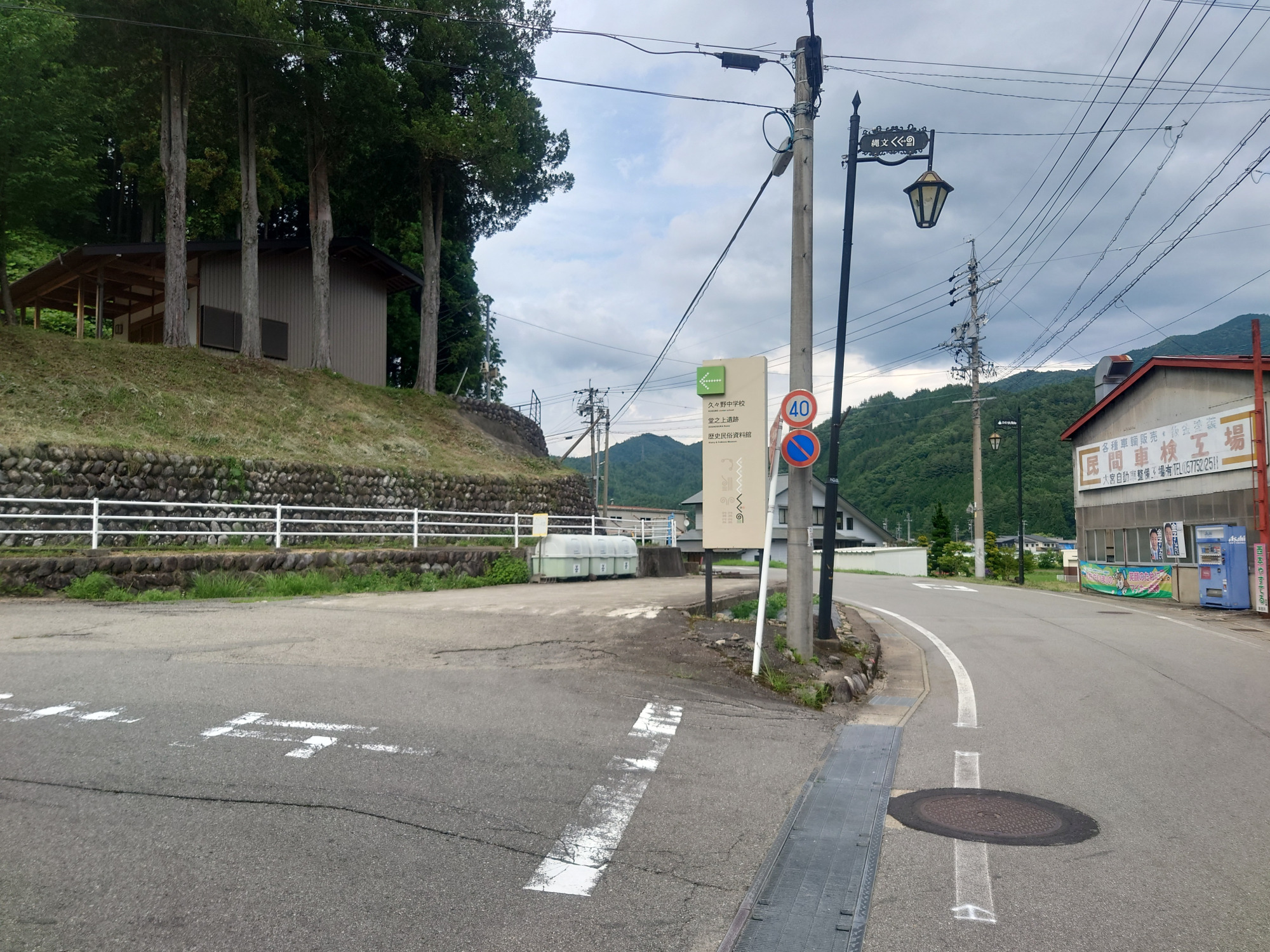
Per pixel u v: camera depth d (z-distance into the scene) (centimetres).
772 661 945
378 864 403
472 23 3209
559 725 658
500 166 3194
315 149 3123
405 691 725
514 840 441
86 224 3759
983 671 1097
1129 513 2619
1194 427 2233
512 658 884
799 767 612
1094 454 2862
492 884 392
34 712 607
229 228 3775
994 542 6431
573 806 495
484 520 2841
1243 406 2039
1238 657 1205
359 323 3534
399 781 510
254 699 672
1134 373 2531
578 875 407
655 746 627
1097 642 1357
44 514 1402
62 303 3178
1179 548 2291
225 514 2066
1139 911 387
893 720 811
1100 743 713
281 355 3209
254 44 2495
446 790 502
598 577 2242
